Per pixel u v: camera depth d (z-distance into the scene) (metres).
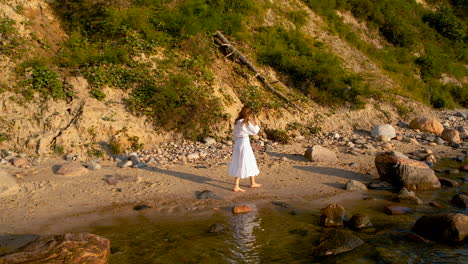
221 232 5.19
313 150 9.24
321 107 13.76
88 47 11.77
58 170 7.54
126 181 7.25
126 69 11.30
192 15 13.51
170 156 9.20
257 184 7.34
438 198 6.75
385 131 12.24
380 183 7.41
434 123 13.39
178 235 5.07
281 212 6.01
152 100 10.72
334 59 15.62
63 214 5.71
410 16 23.73
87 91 10.45
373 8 21.70
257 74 13.36
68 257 4.06
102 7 12.78
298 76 14.47
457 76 21.38
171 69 11.79
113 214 5.79
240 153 6.91
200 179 7.60
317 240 4.98
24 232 5.04
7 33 10.99
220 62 13.37
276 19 16.92
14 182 6.76
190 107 10.95
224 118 11.20
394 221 5.64
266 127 11.89
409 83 18.08
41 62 10.55
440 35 23.94
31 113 9.52
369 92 14.95
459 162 9.62
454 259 4.39
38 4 12.58
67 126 9.37
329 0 20.17
